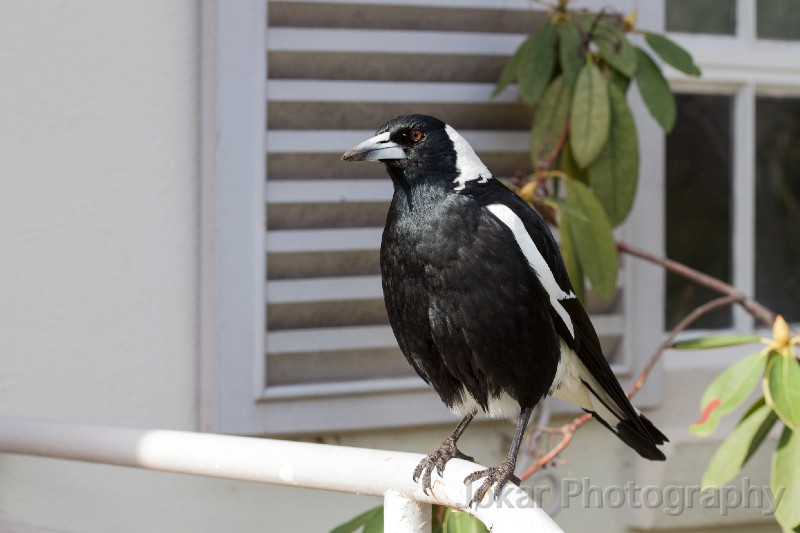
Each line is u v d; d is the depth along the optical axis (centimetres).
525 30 552
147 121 507
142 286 507
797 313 661
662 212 580
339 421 520
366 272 524
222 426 503
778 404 407
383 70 529
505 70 520
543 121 521
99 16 498
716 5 642
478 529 389
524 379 397
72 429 372
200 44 513
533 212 414
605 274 497
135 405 507
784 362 420
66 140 495
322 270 520
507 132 550
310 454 330
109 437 362
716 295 641
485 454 557
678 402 602
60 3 492
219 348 502
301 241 511
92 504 505
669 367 618
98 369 501
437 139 410
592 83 502
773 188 657
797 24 659
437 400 536
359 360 526
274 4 506
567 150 527
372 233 521
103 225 501
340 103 516
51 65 491
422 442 550
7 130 486
